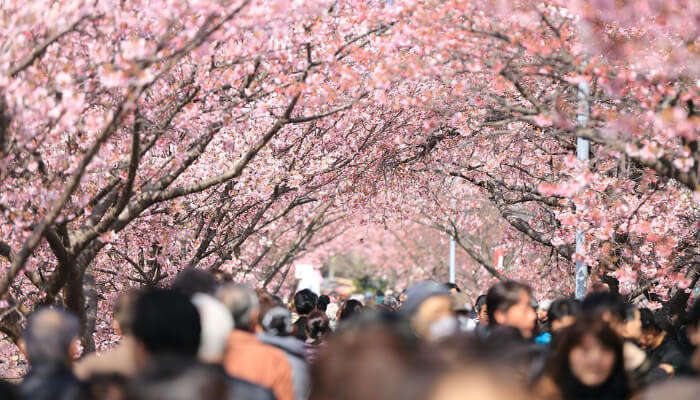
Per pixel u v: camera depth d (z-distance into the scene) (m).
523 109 14.48
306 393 9.58
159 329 5.55
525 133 20.66
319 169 22.38
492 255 44.28
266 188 21.38
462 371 3.14
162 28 12.41
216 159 20.67
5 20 11.98
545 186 15.92
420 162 23.19
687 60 12.95
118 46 14.05
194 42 12.00
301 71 16.53
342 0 17.67
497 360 3.30
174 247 21.17
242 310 7.98
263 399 7.50
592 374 6.93
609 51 14.20
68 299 14.66
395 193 25.58
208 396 5.43
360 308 14.34
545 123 13.91
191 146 16.02
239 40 15.88
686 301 22.88
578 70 13.66
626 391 7.00
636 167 20.14
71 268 13.83
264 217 29.38
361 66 18.22
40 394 6.37
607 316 9.47
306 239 38.06
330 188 24.97
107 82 11.34
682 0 12.50
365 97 18.97
